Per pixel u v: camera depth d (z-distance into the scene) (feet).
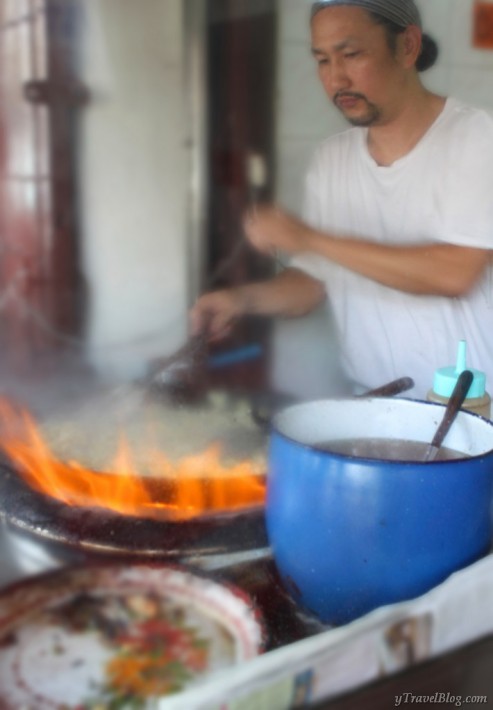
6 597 1.68
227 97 5.39
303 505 1.58
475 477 1.54
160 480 2.00
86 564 1.79
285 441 1.63
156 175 5.74
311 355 5.28
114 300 6.00
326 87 3.86
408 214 3.86
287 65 5.26
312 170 4.46
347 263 3.52
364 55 3.58
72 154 5.81
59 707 1.39
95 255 6.01
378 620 1.28
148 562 1.84
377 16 3.49
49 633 1.59
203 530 1.94
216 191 5.62
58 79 5.61
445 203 3.63
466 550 1.56
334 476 1.53
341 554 1.55
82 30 5.49
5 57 5.61
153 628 1.61
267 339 5.21
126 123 5.67
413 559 1.53
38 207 5.96
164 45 5.41
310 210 4.47
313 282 4.16
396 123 3.79
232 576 1.84
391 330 3.89
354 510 1.52
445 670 1.35
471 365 3.74
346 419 1.88
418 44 3.67
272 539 1.71
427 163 3.72
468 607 1.37
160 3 5.30
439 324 3.74
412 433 1.87
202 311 3.68
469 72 4.91
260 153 5.44
